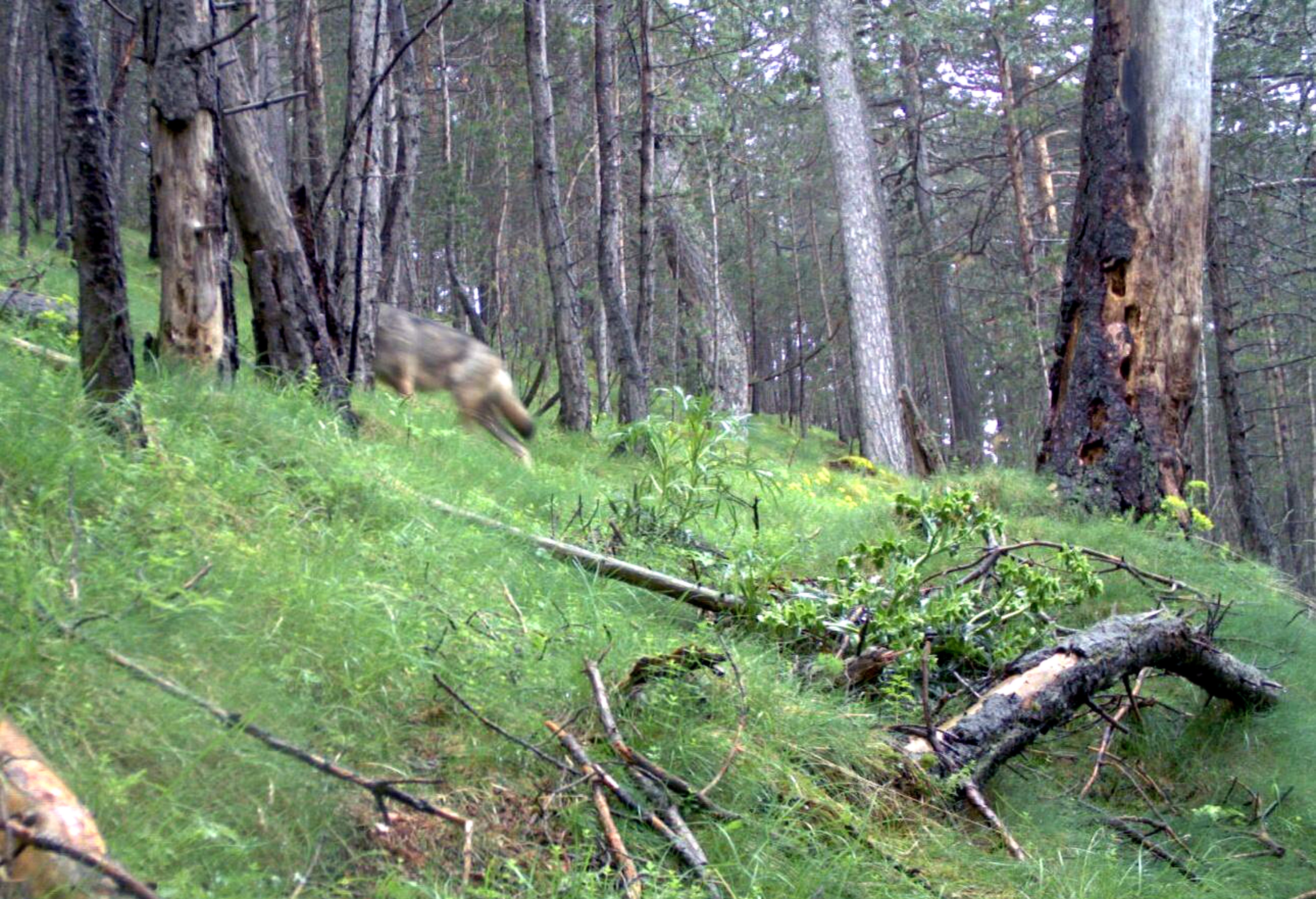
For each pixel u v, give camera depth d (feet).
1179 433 33.65
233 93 26.04
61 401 15.34
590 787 12.09
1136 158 33.91
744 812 12.84
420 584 15.17
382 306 36.37
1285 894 16.20
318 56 38.70
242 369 25.72
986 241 95.40
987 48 82.12
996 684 17.37
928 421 154.61
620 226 67.46
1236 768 19.63
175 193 22.80
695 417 22.58
